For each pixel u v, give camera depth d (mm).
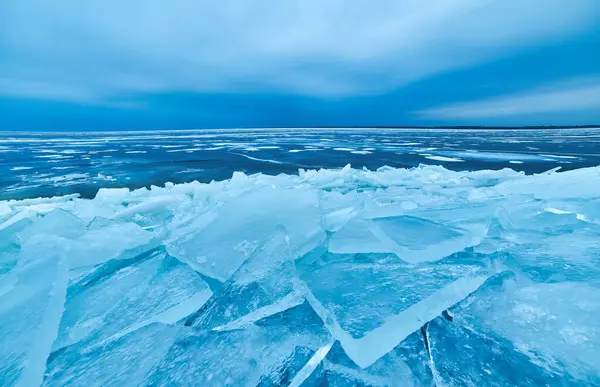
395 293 1522
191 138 48750
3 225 2664
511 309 1410
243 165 12781
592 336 1195
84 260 1987
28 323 1343
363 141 32844
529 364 1152
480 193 3617
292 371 1244
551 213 2543
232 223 2123
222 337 1417
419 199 3346
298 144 28703
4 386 1109
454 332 1348
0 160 16297
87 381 1230
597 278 1569
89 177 9812
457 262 1847
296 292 1594
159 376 1236
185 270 1959
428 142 29438
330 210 2709
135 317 1567
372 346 1205
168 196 3920
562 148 20109
